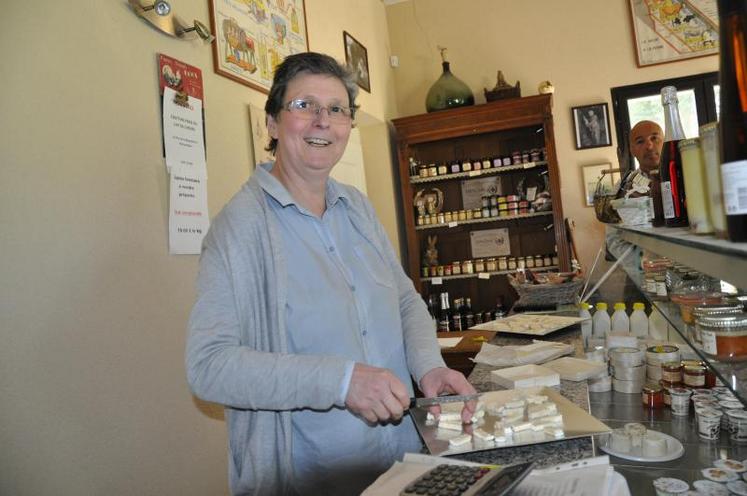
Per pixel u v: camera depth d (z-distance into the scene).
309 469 1.03
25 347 1.24
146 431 1.58
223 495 1.90
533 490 0.69
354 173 3.91
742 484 0.84
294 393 0.87
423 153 4.37
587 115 4.13
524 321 2.00
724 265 0.71
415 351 1.19
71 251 1.39
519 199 4.05
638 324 1.78
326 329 1.05
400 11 4.54
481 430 0.94
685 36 3.99
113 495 1.44
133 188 1.62
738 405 1.04
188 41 1.96
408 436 1.15
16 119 1.28
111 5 1.60
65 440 1.32
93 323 1.43
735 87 0.61
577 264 3.73
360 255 1.21
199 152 1.94
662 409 1.21
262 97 2.48
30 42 1.33
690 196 0.83
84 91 1.48
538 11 4.25
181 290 1.79
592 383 1.38
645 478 0.90
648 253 2.10
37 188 1.31
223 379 0.88
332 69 1.17
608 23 4.12
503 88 3.94
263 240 1.03
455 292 4.32
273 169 1.22
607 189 2.39
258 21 2.47
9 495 1.18
